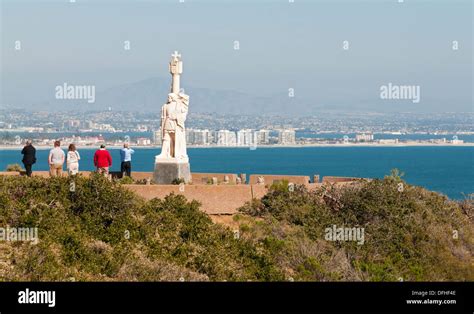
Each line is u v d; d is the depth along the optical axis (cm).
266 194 4125
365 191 4194
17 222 3334
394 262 3719
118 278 3092
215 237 3556
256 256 3462
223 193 4053
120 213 3578
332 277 3338
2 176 3825
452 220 4403
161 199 3991
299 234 3759
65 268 3031
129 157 4966
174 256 3347
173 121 4706
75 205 3566
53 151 4406
